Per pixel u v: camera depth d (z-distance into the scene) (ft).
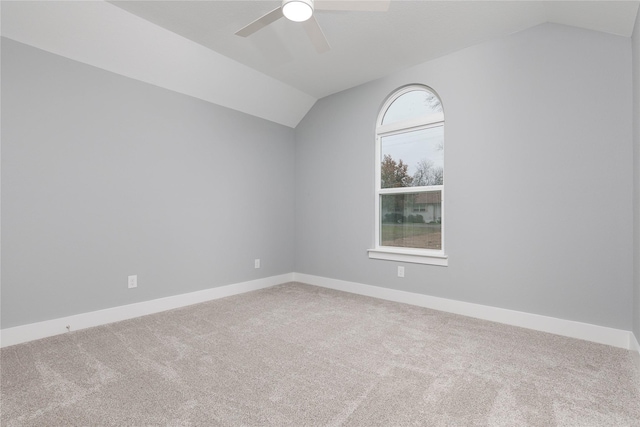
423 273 10.54
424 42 9.32
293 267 14.56
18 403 5.04
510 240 8.84
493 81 9.14
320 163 13.65
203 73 10.41
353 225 12.48
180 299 10.52
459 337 7.84
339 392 5.40
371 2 6.15
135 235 9.52
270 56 10.16
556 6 7.35
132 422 4.60
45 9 7.18
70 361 6.50
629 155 7.23
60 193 8.11
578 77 7.84
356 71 11.21
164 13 7.97
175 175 10.48
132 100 9.46
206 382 5.71
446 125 10.04
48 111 7.91
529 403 5.08
